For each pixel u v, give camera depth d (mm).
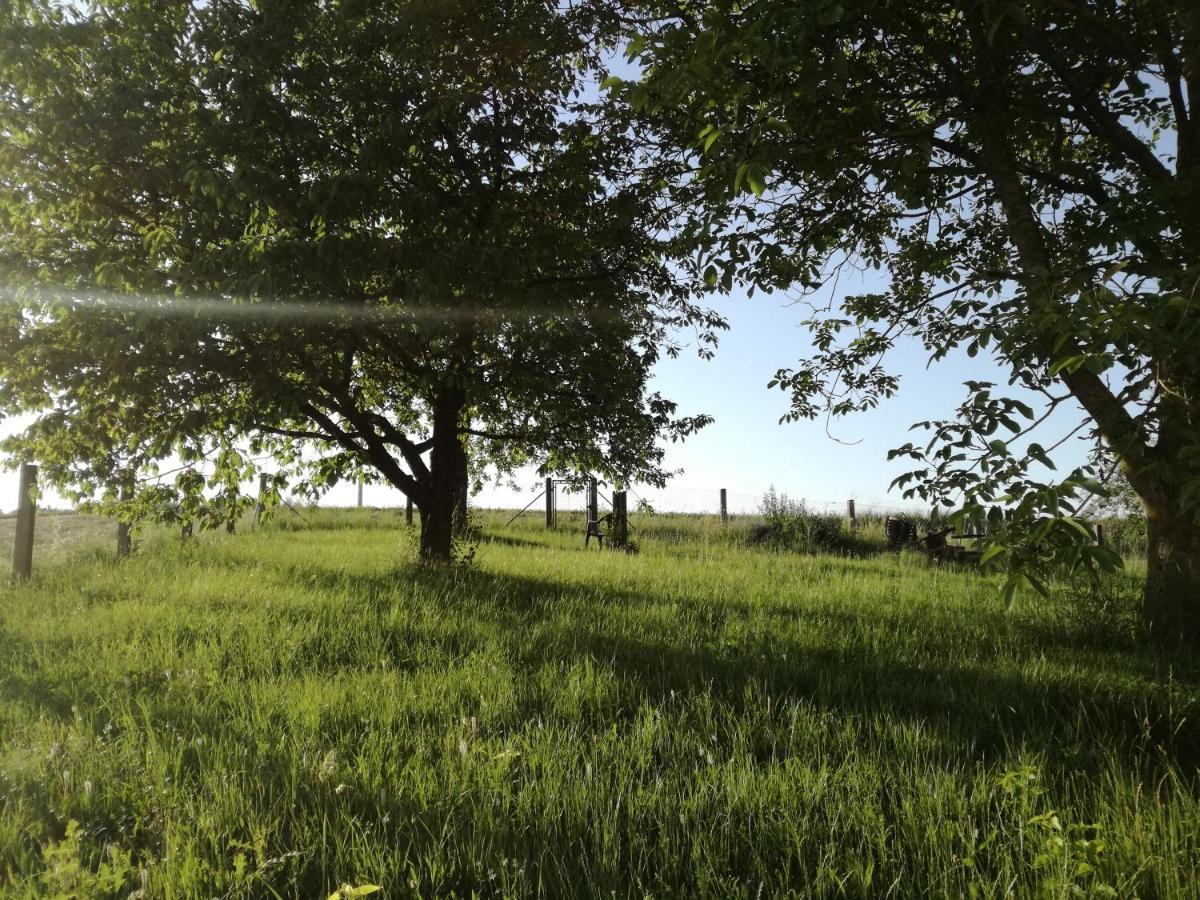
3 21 8516
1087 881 3023
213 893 3045
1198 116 7523
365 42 9203
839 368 9820
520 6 8930
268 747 4395
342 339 10359
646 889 3082
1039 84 7602
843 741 4566
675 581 11320
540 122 10281
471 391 10750
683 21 7574
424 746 4445
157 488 10758
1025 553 3199
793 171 8125
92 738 4605
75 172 8961
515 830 3482
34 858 3297
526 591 9797
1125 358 3926
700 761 4336
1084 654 6910
